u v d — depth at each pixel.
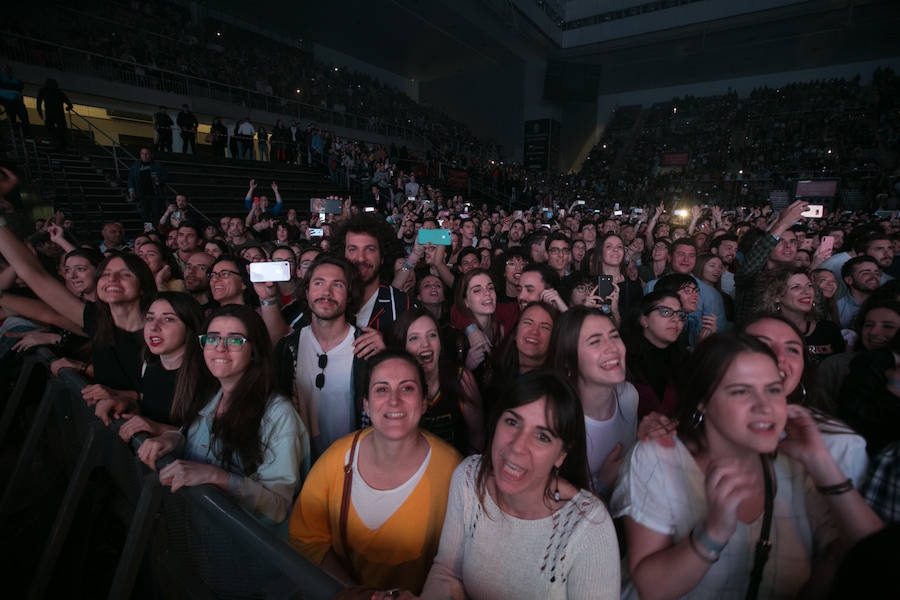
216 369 1.72
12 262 2.57
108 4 14.70
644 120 29.23
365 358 2.05
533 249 4.59
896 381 1.49
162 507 1.50
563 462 1.30
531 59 27.77
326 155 14.73
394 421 1.42
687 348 2.92
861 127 22.42
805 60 24.62
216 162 11.79
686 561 1.03
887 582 0.52
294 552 1.07
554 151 30.38
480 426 2.21
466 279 2.83
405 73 29.86
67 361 2.43
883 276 3.85
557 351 1.83
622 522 1.48
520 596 1.20
